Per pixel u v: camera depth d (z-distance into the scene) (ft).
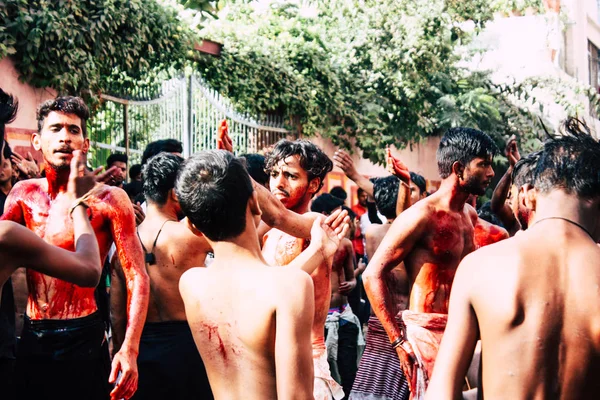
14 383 13.46
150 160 15.44
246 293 8.75
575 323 7.32
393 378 15.71
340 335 22.80
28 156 21.12
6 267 9.15
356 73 49.39
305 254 11.05
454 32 50.60
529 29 66.90
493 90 56.59
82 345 13.43
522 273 7.50
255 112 41.06
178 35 34.76
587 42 81.97
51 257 9.45
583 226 7.80
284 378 8.28
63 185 13.70
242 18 47.62
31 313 13.50
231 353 8.81
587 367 7.28
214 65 38.47
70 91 29.22
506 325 7.43
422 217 14.66
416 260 14.89
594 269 7.44
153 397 14.34
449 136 14.97
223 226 8.96
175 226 14.96
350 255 23.32
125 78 32.65
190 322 9.25
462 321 7.77
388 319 14.55
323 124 45.50
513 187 10.55
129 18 31.53
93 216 13.28
